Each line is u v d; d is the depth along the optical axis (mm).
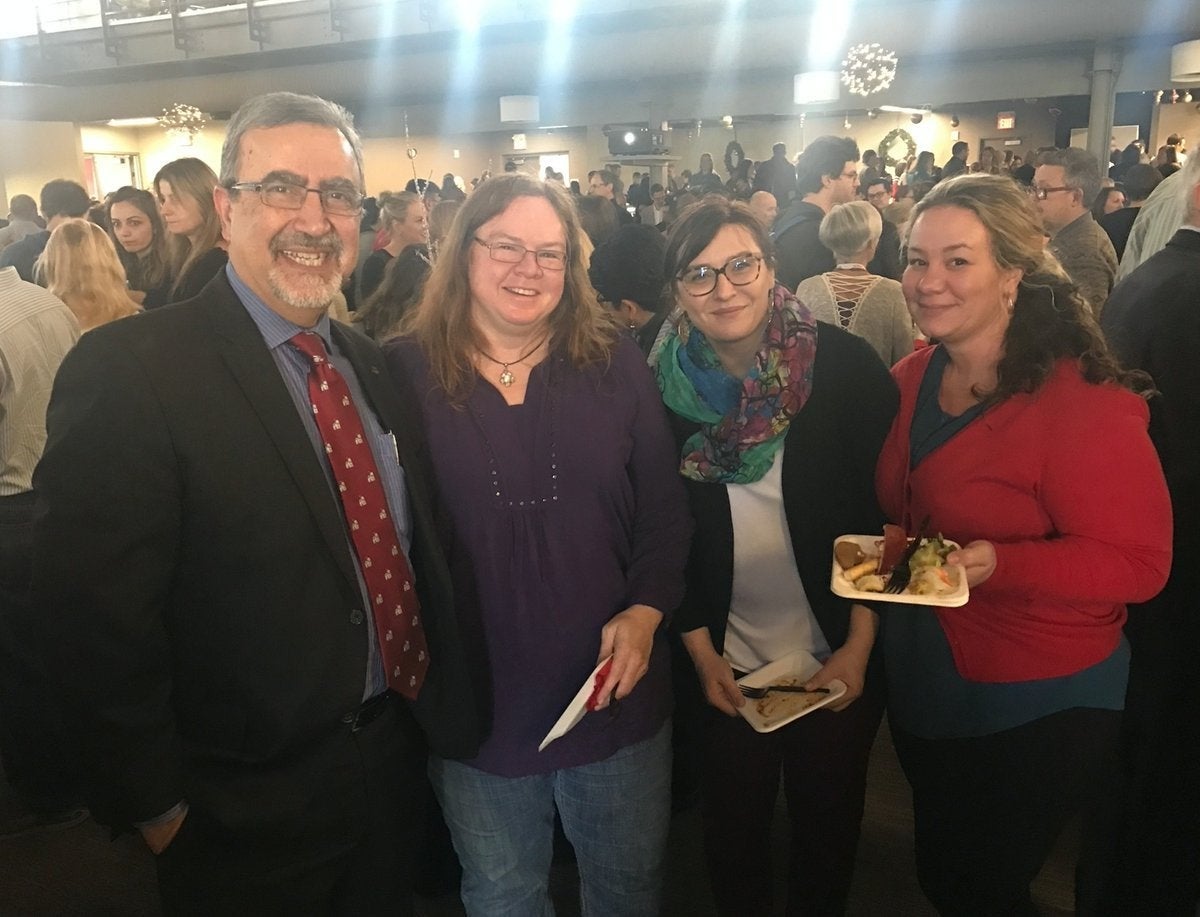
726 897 1844
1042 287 1431
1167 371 1841
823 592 1688
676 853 2318
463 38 11070
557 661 1480
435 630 1415
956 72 10859
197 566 1208
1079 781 1464
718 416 1630
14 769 2412
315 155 1237
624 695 1442
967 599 1398
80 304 2520
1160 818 1730
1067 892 2119
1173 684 1768
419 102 13750
